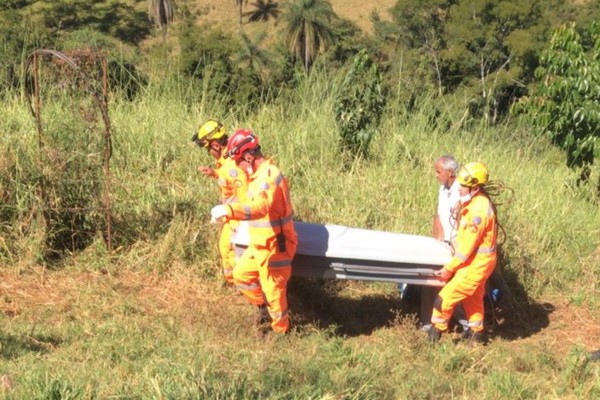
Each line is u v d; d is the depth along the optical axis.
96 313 7.95
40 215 8.89
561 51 11.30
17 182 8.97
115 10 96.62
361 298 8.86
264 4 109.31
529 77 52.12
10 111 11.01
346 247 7.60
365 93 12.12
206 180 10.77
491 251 7.50
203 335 7.59
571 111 11.19
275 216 7.24
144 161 10.99
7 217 9.00
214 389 5.92
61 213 9.06
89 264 8.88
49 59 10.91
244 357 7.13
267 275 7.37
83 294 8.29
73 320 7.81
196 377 6.14
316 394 6.12
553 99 11.44
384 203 10.68
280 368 6.79
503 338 8.23
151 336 7.49
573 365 7.17
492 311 8.42
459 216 7.50
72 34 27.66
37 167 8.98
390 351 7.52
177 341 7.40
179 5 108.94
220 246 8.20
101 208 9.09
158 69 13.47
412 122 13.22
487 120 13.69
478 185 7.37
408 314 8.34
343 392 6.35
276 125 12.50
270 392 6.12
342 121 12.11
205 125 7.88
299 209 10.09
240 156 7.17
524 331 8.45
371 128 12.14
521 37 51.81
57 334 7.39
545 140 13.33
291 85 14.09
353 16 101.38
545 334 8.39
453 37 54.41
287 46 54.53
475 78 52.66
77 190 9.10
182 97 12.96
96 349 7.06
